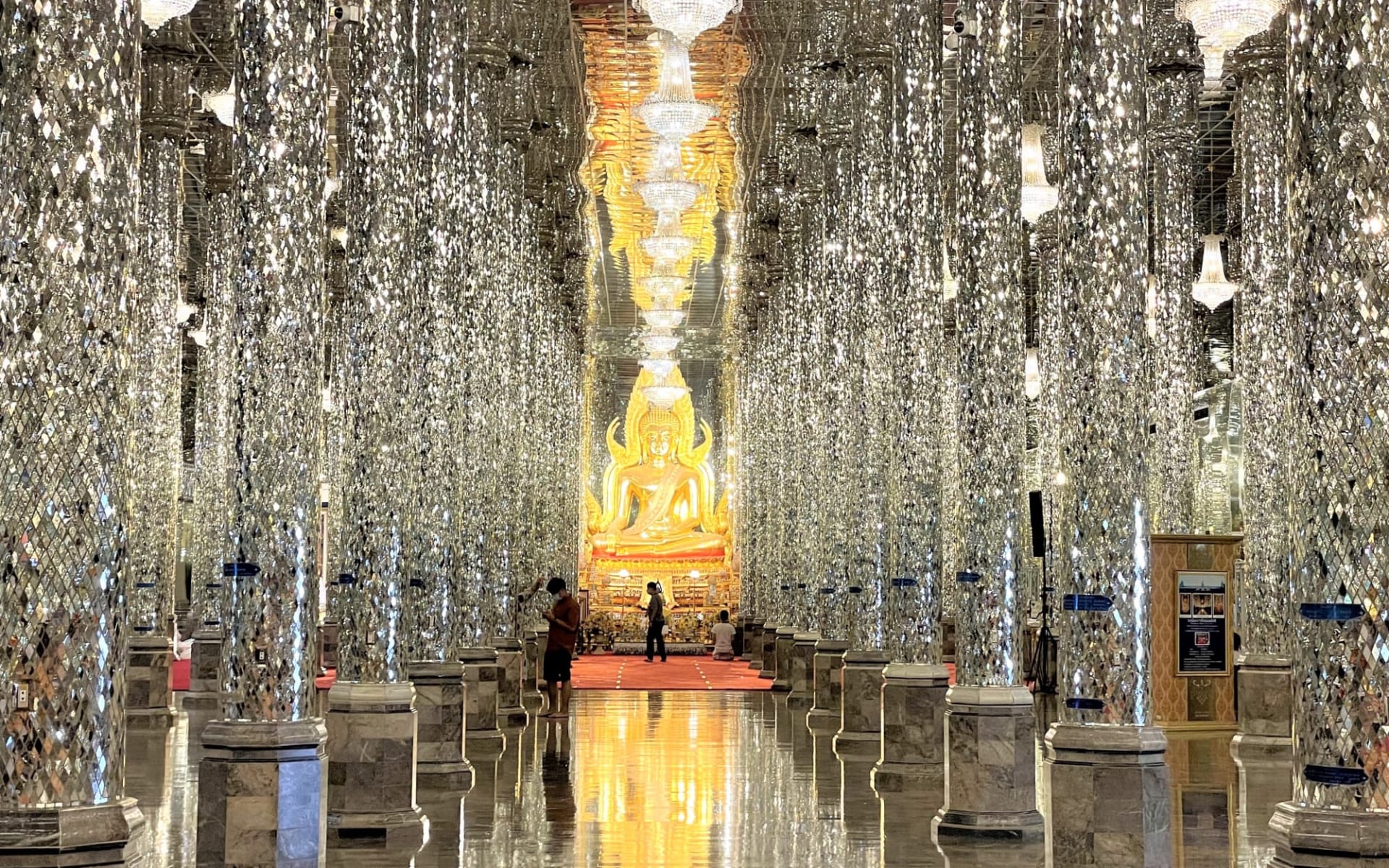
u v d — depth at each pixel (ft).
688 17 37.70
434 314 38.06
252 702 24.89
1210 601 58.54
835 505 56.85
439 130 37.63
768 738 53.88
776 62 56.24
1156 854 26.07
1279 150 46.96
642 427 136.87
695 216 82.58
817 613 67.31
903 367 40.93
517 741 52.31
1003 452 33.86
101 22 17.69
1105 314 27.50
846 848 30.78
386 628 32.19
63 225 17.40
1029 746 32.81
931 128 40.70
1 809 16.97
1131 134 27.63
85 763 17.34
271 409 25.77
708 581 127.24
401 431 33.17
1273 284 47.50
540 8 49.32
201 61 55.42
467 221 42.75
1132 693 26.53
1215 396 81.87
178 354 64.54
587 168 73.31
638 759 47.09
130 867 17.46
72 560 17.33
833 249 53.78
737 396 113.80
